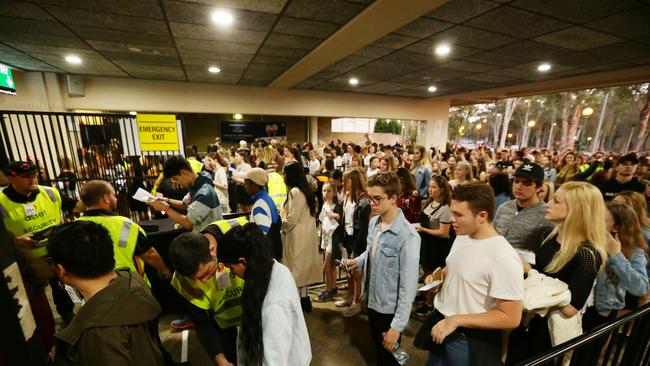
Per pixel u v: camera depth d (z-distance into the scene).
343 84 7.88
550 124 31.06
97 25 3.54
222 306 1.46
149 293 1.04
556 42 4.07
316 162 6.84
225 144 12.27
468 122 35.38
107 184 1.80
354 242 2.75
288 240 2.59
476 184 1.25
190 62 5.48
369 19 3.27
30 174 2.19
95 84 6.84
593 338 1.18
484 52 4.64
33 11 3.12
